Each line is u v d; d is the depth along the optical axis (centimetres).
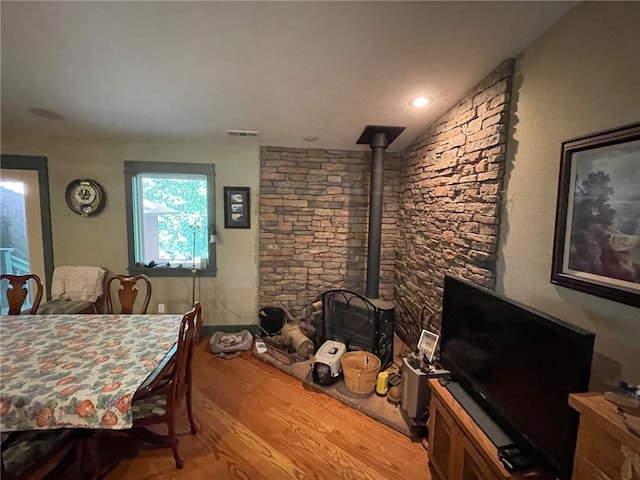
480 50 172
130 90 225
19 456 134
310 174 354
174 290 355
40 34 167
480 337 158
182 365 173
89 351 172
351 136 307
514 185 175
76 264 340
